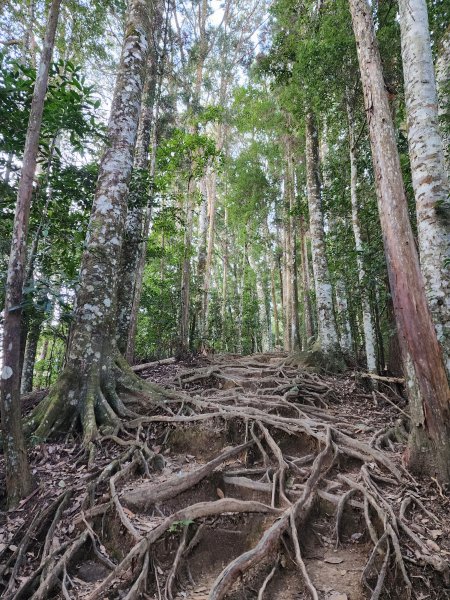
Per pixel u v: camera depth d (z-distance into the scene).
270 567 3.15
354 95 9.69
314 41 8.66
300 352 10.30
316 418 6.11
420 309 4.02
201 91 17.75
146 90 11.09
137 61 6.95
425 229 5.04
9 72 5.00
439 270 4.86
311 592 2.84
